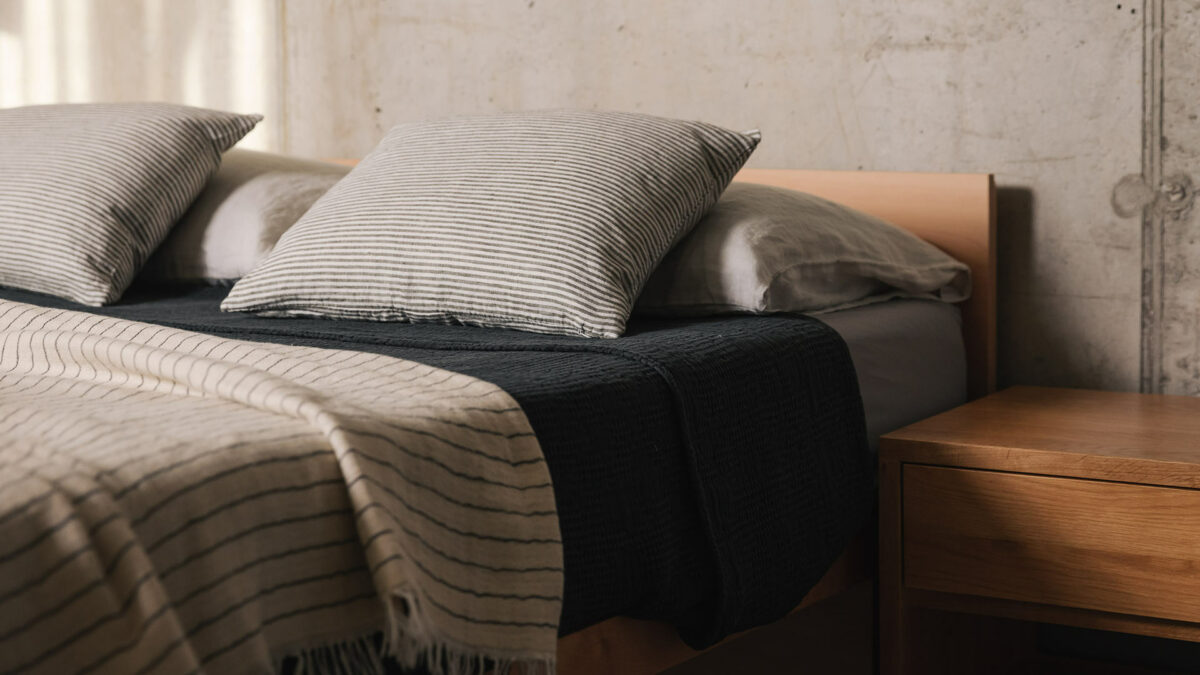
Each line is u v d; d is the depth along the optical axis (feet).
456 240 5.37
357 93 9.52
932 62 7.26
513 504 3.35
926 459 5.16
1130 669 6.84
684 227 5.59
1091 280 6.94
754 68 7.83
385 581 2.72
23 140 7.16
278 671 2.72
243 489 2.70
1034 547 4.95
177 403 3.26
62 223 6.57
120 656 2.33
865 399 5.59
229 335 5.05
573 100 8.53
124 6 10.73
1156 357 6.79
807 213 6.06
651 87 8.22
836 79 7.57
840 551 4.99
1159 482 4.66
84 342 3.75
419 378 3.70
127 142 6.90
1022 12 6.96
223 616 2.57
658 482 4.03
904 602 5.32
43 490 2.41
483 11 8.83
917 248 6.63
